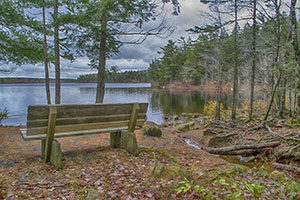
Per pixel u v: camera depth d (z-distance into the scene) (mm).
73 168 3270
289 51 9773
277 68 8812
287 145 5625
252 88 9656
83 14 8719
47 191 2527
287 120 8953
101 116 3641
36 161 3508
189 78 51844
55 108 3066
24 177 2875
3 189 2500
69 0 9008
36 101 23781
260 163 5520
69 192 2537
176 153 4766
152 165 3439
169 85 65812
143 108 4062
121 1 8094
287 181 3398
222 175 3295
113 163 3578
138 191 2666
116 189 2697
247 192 2713
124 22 8938
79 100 27000
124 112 3895
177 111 20797
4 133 6562
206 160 4449
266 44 12438
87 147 4516
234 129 8023
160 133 6820
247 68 15961
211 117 14898
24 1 8836
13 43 8344
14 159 3627
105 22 8977
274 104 12156
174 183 2875
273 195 2674
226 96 33406
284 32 11078
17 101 23312
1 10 7754
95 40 9422
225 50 12484
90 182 2848
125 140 4195
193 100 30109
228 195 2521
